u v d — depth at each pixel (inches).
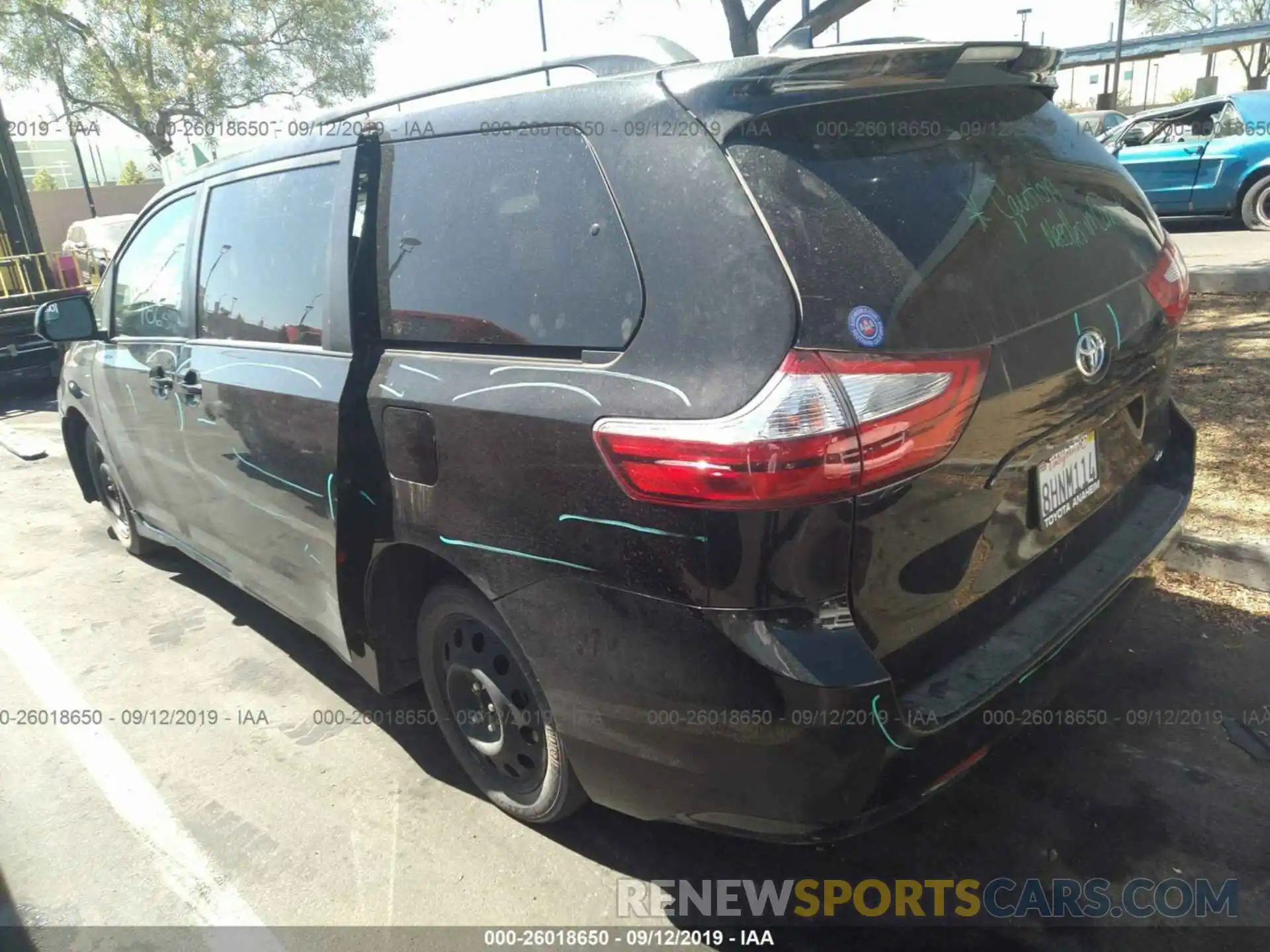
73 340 162.2
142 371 152.0
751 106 76.1
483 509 88.7
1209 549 142.3
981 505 81.0
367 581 107.4
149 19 791.7
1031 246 85.7
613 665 80.6
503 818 108.9
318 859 104.5
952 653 83.4
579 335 83.3
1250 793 102.3
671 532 73.9
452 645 105.1
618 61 90.3
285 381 113.7
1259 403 198.8
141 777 121.8
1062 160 96.4
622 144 81.3
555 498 81.8
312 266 112.7
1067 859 95.9
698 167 76.4
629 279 79.7
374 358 103.8
